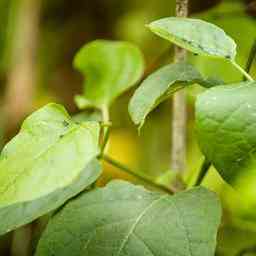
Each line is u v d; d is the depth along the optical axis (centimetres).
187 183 61
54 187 43
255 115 43
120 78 65
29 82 108
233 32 76
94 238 47
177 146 66
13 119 105
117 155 106
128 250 46
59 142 44
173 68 51
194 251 46
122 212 48
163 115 108
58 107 46
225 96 44
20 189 43
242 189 44
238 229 74
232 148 44
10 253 93
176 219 47
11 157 44
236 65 46
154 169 106
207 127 44
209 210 47
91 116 65
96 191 49
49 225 48
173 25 47
